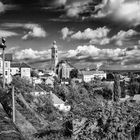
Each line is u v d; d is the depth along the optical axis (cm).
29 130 2834
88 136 2445
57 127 2792
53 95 9731
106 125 2542
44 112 6338
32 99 6769
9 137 904
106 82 17538
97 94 13825
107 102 2986
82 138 2430
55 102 9356
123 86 15350
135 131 2538
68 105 9756
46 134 2616
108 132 2491
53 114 6494
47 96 9181
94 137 2448
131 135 2508
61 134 2525
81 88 14062
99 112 2738
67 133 2522
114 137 2466
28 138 2442
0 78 7025
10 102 2569
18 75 11019
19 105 4034
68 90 12588
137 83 17062
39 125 3591
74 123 2536
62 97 11462
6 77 8100
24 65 11725
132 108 2941
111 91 13662
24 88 8206
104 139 2433
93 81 18688
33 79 11481
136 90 16362
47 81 13300
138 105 3117
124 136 2483
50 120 5444
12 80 8419
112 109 2786
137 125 2594
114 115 2672
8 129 954
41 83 12381
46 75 15675
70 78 19412
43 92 9375
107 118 2612
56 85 13400
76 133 2481
